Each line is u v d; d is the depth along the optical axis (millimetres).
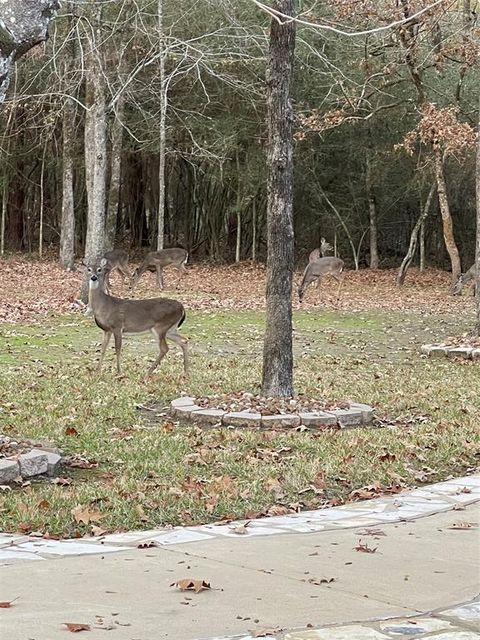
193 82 31500
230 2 27484
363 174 38438
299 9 28688
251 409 10742
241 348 17234
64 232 33250
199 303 24500
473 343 17203
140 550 5906
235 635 4340
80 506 6852
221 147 33781
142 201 42750
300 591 5043
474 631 4438
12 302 22953
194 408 10789
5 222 42469
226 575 5336
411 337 19422
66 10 25453
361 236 41656
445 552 5906
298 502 7379
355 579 5281
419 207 41000
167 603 4809
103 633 4336
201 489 7492
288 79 10953
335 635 4352
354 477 8141
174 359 15609
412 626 4492
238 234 38344
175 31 29312
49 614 4598
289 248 11250
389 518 6867
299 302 26203
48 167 40062
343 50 31297
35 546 5992
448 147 25906
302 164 37344
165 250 28672
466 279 29734
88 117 28672
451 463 8852
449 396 12477
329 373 14406
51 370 13922
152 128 34125
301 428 10172
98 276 13578
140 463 8398
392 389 12992
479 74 33656
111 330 13648
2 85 7059
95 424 10102
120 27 24859
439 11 20219
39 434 9492
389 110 34812
